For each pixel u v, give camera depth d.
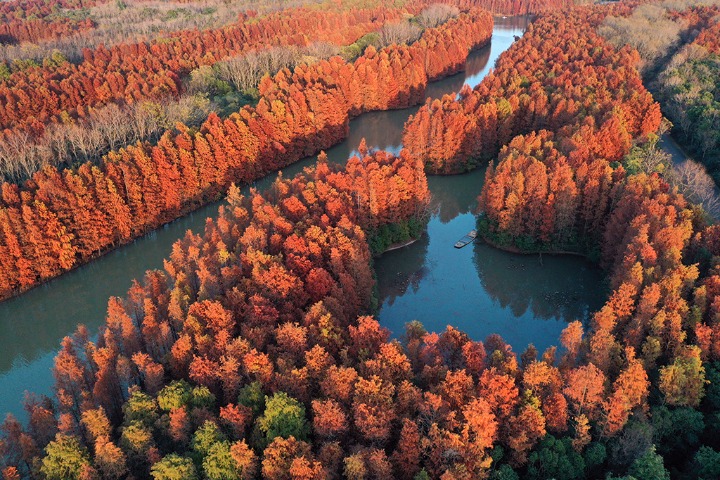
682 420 72.25
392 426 69.56
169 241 148.12
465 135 172.88
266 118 175.12
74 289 133.38
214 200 163.38
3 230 120.19
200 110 184.75
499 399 69.25
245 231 110.50
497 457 66.81
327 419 67.06
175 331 92.75
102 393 78.00
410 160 141.38
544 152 142.62
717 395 75.38
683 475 67.25
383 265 135.62
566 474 65.62
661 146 175.38
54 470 64.81
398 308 121.12
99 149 161.38
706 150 160.12
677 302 86.25
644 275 94.19
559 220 128.38
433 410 67.75
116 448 64.75
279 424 67.81
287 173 182.00
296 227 113.62
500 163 138.25
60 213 127.75
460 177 177.50
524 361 81.69
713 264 95.38
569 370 74.88
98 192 135.00
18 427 73.31
